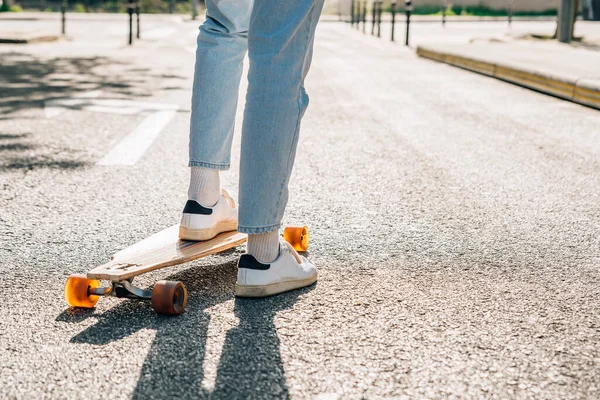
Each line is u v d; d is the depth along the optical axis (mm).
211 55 2367
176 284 2090
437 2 33344
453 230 3061
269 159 2109
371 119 6012
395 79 9102
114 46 13609
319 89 7918
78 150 4555
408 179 3973
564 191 3768
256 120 2088
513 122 5980
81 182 3777
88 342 1938
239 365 1812
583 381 1749
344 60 11688
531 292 2359
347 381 1734
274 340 1958
